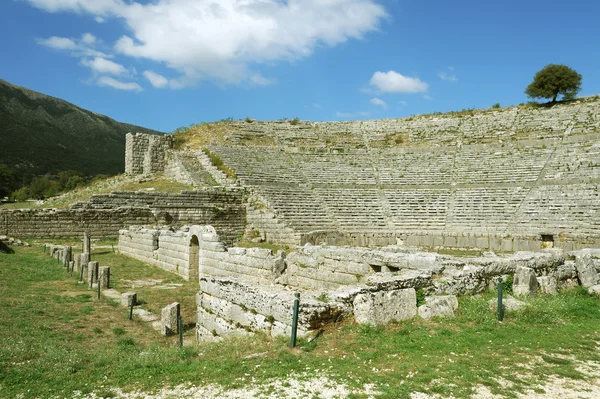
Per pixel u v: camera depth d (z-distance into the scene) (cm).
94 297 1692
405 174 5244
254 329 955
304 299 895
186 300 1753
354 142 6400
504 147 5288
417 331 877
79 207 3772
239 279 1103
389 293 939
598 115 5191
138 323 1372
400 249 1919
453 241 3875
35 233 3522
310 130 6812
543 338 870
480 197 4388
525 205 4034
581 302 1200
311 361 733
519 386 635
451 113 6738
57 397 636
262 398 599
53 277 2069
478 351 787
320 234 3978
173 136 5872
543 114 5709
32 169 13788
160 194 4166
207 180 4919
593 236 3291
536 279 1252
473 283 1165
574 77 5919
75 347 1050
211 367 737
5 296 1558
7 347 967
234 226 4403
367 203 4706
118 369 773
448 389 619
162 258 2667
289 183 5056
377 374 677
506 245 3650
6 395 653
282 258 1655
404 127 6594
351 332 853
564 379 667
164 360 806
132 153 5703
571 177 4166
